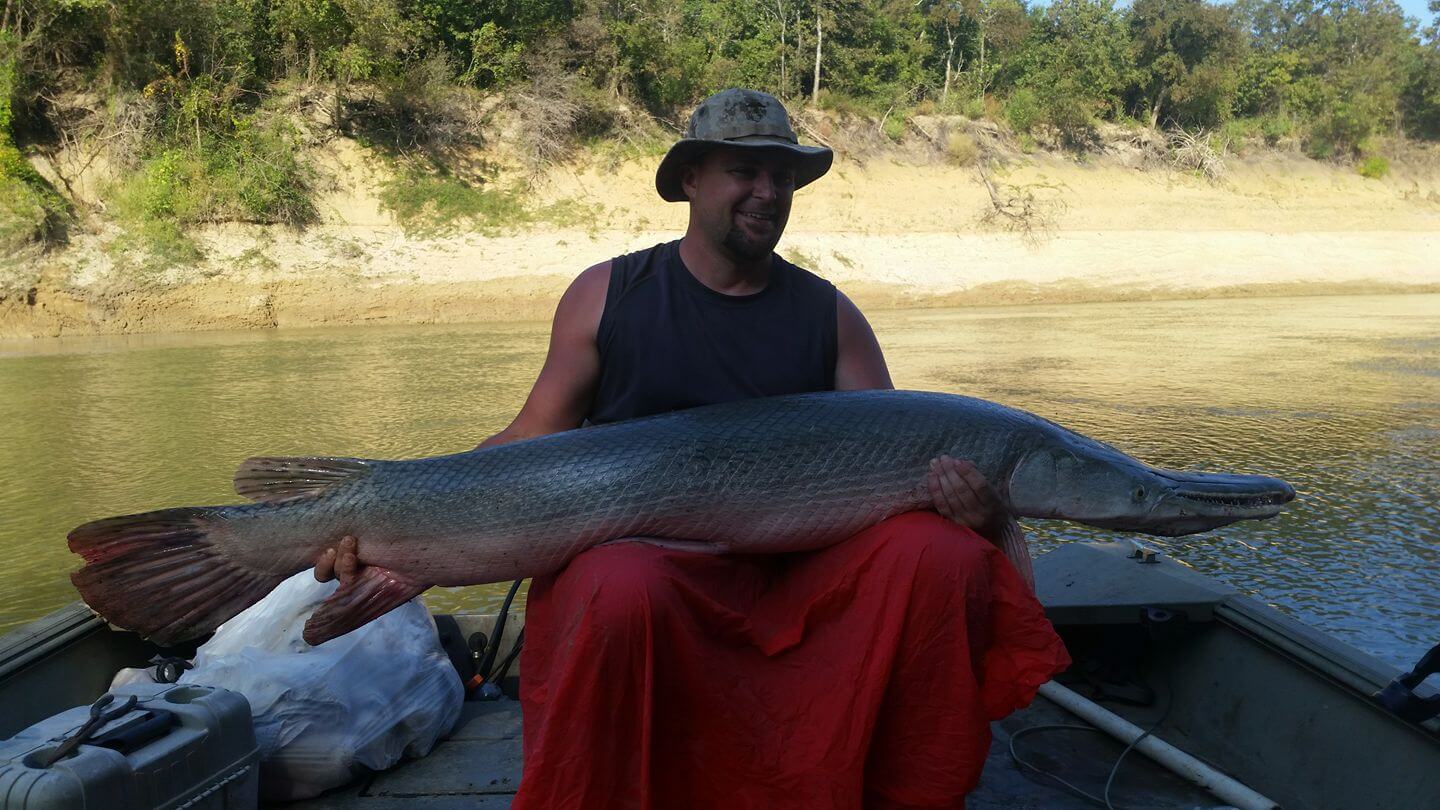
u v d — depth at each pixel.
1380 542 9.45
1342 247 47.62
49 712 3.42
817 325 3.09
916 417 2.85
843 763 2.52
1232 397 17.59
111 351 24.78
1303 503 10.75
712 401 3.01
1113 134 50.12
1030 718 3.88
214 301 30.03
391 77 35.62
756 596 2.85
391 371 20.70
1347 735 3.25
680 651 2.47
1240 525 9.95
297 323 30.84
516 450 2.83
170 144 31.77
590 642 2.40
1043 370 20.83
